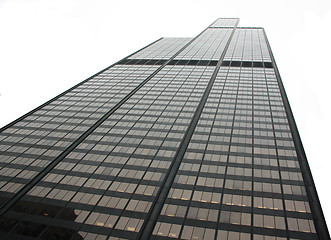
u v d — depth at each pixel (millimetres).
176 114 62312
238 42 127812
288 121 56969
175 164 45375
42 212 36844
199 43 129625
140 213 36219
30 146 52531
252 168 43438
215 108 63844
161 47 126500
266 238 32000
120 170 44719
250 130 54188
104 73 93875
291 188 38875
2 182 42844
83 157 48656
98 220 35469
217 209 36156
